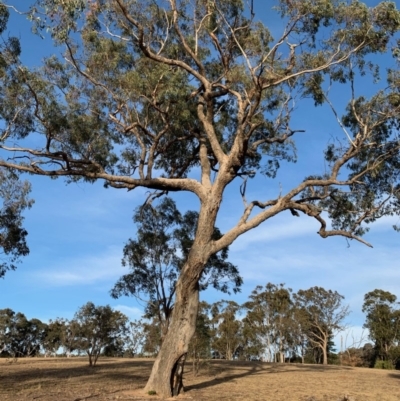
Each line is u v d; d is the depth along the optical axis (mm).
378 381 26500
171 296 24766
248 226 16266
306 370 34000
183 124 18359
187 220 25109
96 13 16375
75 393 16469
